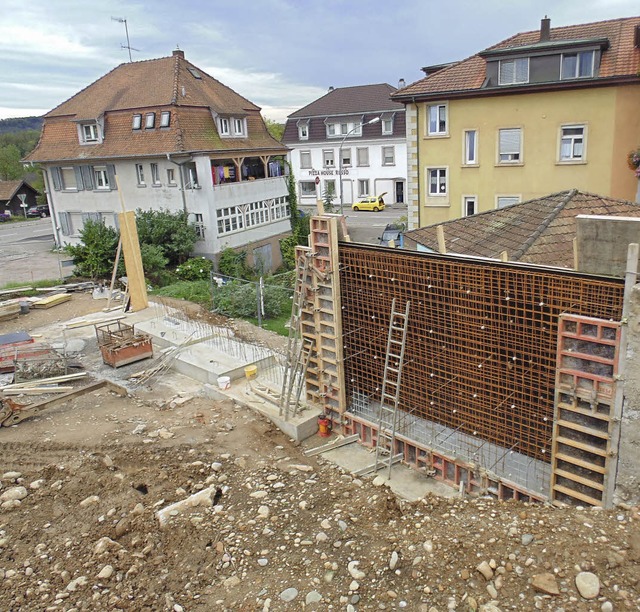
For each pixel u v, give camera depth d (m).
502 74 22.77
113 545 6.87
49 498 8.23
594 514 6.09
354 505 7.43
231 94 33.28
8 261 31.27
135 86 30.81
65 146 31.58
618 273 6.69
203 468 8.95
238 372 12.85
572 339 6.55
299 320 10.38
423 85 24.50
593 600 5.00
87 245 24.17
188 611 5.78
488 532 6.05
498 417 8.11
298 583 5.95
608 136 21.66
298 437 10.29
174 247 26.73
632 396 6.12
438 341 8.53
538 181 23.27
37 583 6.37
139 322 16.88
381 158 50.66
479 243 13.70
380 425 9.00
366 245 9.17
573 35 23.17
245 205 30.38
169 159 27.70
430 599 5.39
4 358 13.90
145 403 12.07
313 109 53.50
